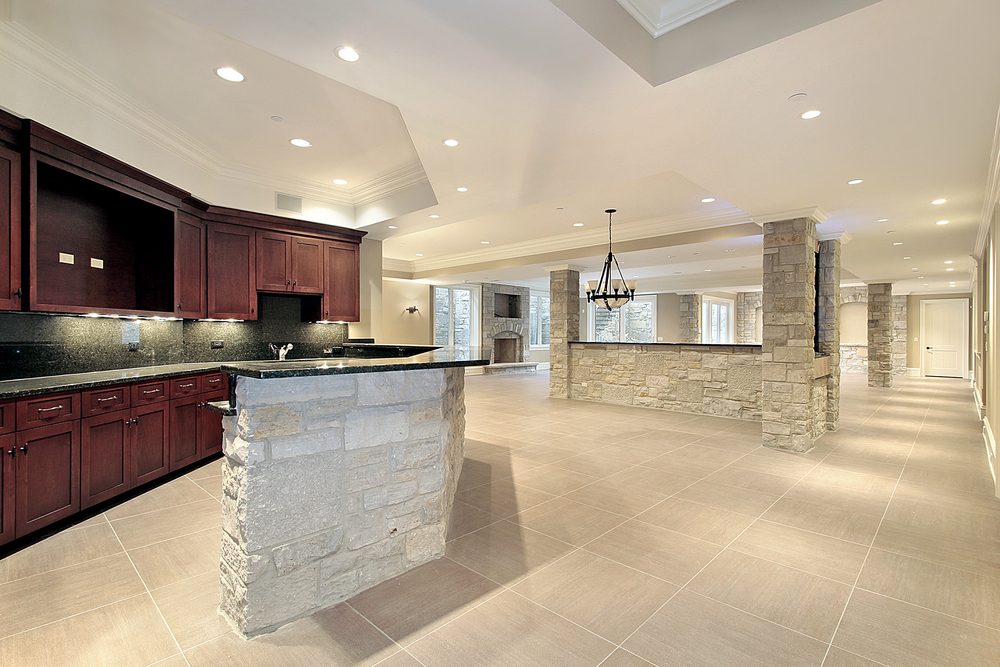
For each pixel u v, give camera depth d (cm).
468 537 260
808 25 179
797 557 240
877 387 969
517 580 215
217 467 389
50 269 311
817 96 231
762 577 221
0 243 249
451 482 293
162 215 388
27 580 213
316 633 177
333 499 195
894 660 165
